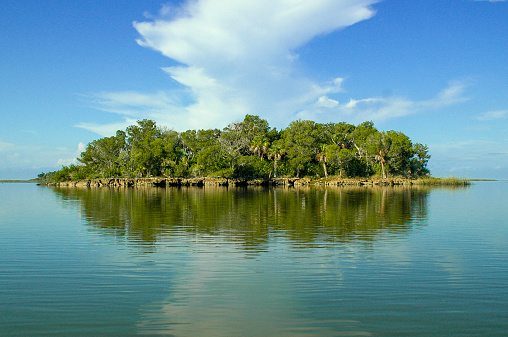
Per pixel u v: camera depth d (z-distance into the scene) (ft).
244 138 378.32
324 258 46.88
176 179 325.62
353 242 57.26
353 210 106.01
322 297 32.94
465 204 125.70
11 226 74.13
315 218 87.40
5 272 40.52
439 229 70.03
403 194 186.80
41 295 33.37
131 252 50.21
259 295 33.37
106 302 31.68
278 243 56.54
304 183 330.75
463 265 43.42
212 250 51.60
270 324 27.37
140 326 27.02
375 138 333.42
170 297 32.86
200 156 330.95
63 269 41.70
